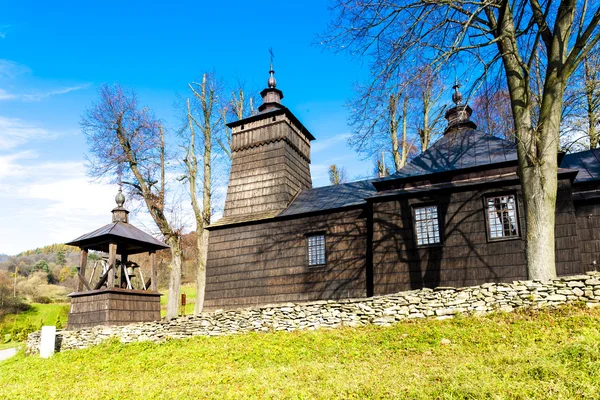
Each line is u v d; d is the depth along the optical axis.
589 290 12.07
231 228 23.36
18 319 55.34
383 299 14.52
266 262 21.75
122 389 10.57
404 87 13.84
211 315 17.30
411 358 10.73
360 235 19.72
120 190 24.25
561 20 13.31
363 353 11.84
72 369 15.12
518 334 11.06
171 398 9.14
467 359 9.63
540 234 13.10
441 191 17.09
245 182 24.78
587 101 23.41
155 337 17.86
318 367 10.57
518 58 13.51
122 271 23.14
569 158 18.80
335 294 19.45
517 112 13.83
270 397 8.42
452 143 19.20
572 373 7.62
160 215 26.97
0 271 87.50
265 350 13.27
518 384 7.38
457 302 13.45
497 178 16.48
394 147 28.31
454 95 20.66
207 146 28.03
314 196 23.39
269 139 24.77
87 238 21.66
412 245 17.05
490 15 14.29
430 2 13.19
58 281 95.31
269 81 26.88
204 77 28.58
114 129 26.92
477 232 16.25
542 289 12.55
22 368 16.77
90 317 20.72
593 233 16.19
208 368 12.30
